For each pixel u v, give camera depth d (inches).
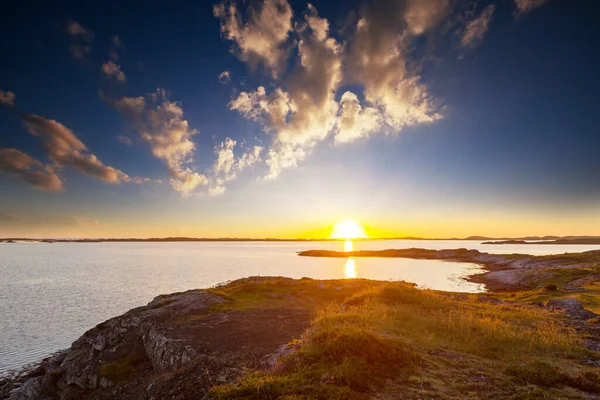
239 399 336.5
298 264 5807.1
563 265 3408.0
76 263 6151.6
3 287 3154.5
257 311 959.6
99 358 845.8
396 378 377.4
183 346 675.4
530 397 336.5
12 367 1221.1
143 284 3238.2
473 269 4584.2
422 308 816.9
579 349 523.8
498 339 543.5
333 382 356.5
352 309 839.7
